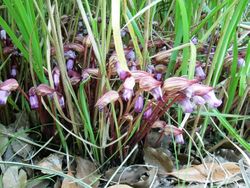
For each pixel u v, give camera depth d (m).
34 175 0.20
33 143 0.21
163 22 0.26
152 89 0.17
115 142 0.21
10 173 0.19
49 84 0.21
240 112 0.25
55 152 0.22
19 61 0.24
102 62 0.19
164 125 0.21
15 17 0.19
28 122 0.23
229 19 0.20
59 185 0.19
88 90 0.21
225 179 0.20
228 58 0.23
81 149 0.22
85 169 0.20
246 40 0.26
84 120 0.20
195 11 0.24
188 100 0.18
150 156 0.21
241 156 0.23
